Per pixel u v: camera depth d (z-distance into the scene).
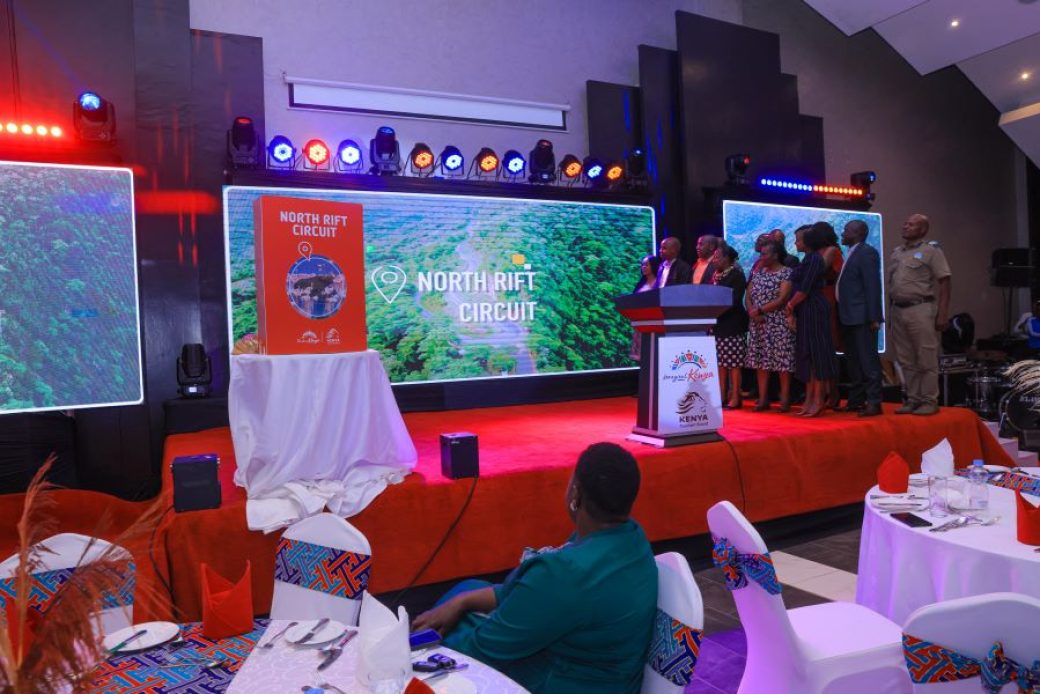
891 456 3.05
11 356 5.30
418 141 7.13
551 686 1.72
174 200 5.89
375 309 6.66
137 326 5.67
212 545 2.98
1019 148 11.12
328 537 2.05
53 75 5.62
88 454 5.50
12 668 0.93
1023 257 11.02
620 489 1.77
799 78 9.59
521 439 4.79
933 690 1.45
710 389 4.40
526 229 7.22
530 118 7.64
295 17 6.69
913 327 5.29
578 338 7.48
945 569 2.38
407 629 1.36
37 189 5.37
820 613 2.33
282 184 6.25
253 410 3.26
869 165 10.19
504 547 3.55
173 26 5.93
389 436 3.60
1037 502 2.85
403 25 7.11
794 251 8.35
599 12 8.10
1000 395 8.19
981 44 9.51
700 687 2.73
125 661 1.50
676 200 8.10
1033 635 1.34
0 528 3.99
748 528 2.04
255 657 1.50
